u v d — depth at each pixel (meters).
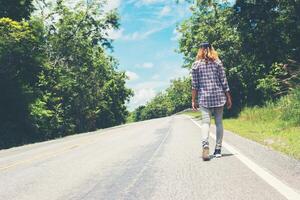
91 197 5.51
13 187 6.79
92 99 53.47
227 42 33.12
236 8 32.19
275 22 29.86
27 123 30.80
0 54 27.55
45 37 41.25
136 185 6.06
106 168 8.02
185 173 6.72
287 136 11.50
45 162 9.97
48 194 5.96
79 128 50.16
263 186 5.39
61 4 41.53
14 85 29.38
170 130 19.30
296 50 30.11
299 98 17.16
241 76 32.03
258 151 8.74
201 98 7.86
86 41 43.34
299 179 5.74
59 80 41.62
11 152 15.05
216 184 5.71
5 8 30.53
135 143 13.20
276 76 27.56
